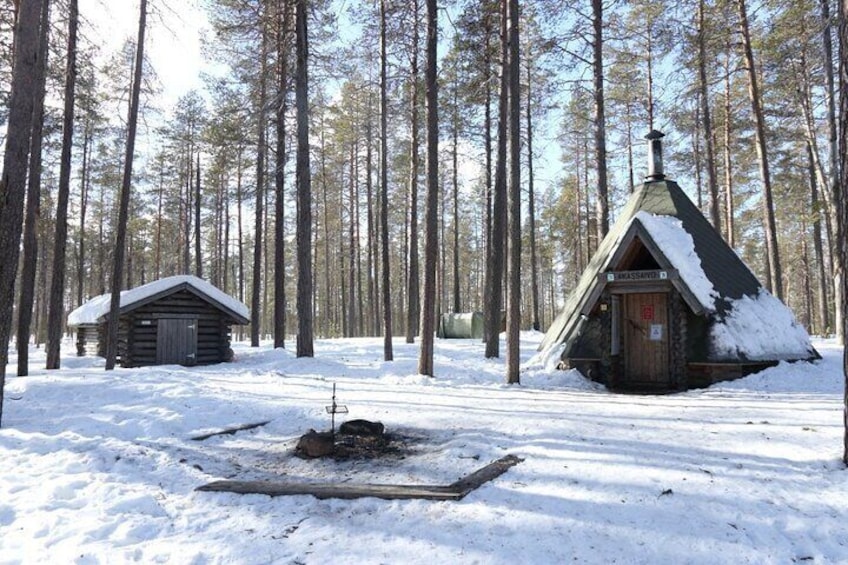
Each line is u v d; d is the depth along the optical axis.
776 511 4.23
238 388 11.09
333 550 3.96
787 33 17.31
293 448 6.80
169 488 5.35
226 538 4.20
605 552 3.81
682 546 3.84
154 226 40.56
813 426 6.60
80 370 14.59
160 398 9.76
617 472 5.11
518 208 11.95
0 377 7.70
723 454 5.49
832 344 17.05
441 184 38.69
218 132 21.45
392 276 56.56
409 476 5.54
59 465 5.84
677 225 12.92
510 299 11.95
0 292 7.56
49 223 29.28
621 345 12.66
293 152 21.44
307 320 16.48
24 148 7.67
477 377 13.18
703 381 11.32
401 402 9.32
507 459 5.68
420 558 3.79
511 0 11.97
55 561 3.79
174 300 18.17
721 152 27.05
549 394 10.28
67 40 14.62
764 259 42.44
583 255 41.94
